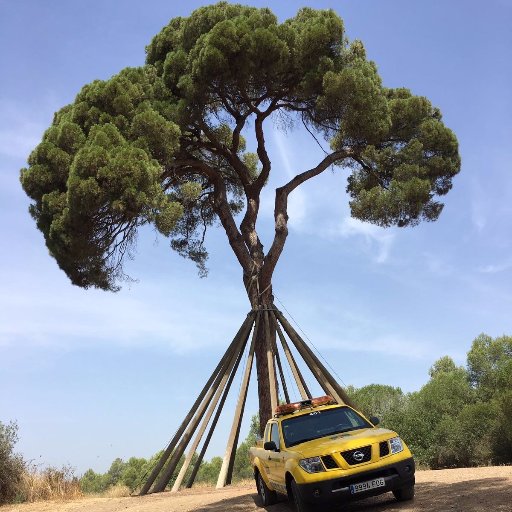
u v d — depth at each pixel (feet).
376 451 26.73
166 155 64.75
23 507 51.11
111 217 62.08
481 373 101.30
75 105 66.54
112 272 69.15
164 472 59.98
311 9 74.90
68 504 51.57
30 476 58.34
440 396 80.69
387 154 75.66
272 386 61.87
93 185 57.36
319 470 25.88
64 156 63.57
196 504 40.14
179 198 81.76
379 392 109.19
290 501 30.01
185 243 91.86
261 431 64.69
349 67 69.10
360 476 26.00
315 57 67.67
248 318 66.85
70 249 62.18
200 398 64.03
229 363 65.00
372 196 73.67
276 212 71.51
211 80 66.23
